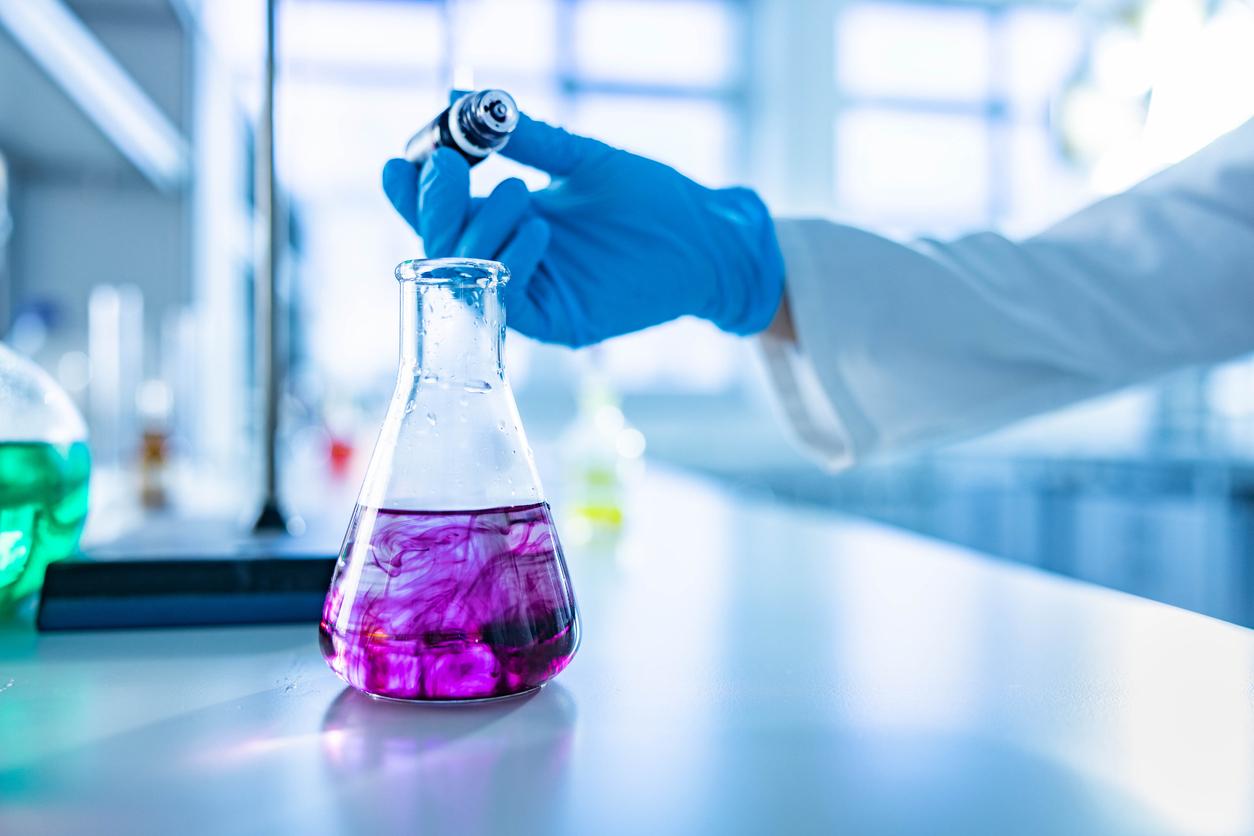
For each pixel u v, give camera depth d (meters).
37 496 0.63
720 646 0.62
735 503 1.62
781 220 0.92
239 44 2.46
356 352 3.93
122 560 0.66
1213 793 0.38
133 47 1.91
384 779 0.39
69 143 1.85
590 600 0.78
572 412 5.82
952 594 0.80
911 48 5.93
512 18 5.60
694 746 0.43
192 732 0.45
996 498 4.99
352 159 5.27
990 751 0.42
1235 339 0.92
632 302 0.82
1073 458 4.66
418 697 0.47
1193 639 0.64
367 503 0.51
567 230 0.81
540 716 0.47
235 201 2.68
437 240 0.66
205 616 0.66
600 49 5.74
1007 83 5.98
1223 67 1.70
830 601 0.77
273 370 0.92
